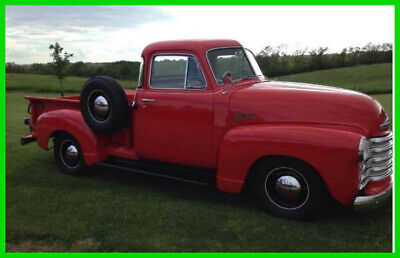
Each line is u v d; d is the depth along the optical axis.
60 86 32.28
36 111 7.00
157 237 4.16
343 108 4.32
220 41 5.30
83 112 5.83
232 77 5.19
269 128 4.41
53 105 6.70
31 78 37.72
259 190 4.62
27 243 4.18
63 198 5.35
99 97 5.62
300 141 4.17
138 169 5.80
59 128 6.30
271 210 4.58
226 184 4.70
